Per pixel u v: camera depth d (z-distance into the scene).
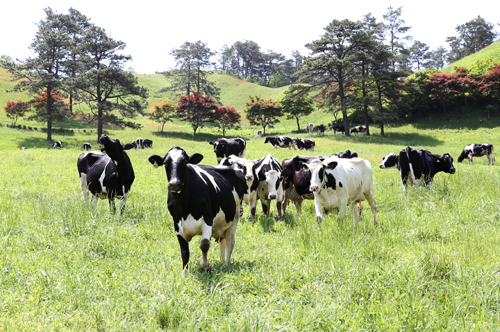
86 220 7.33
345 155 13.05
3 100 66.38
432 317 4.21
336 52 50.97
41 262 5.62
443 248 6.73
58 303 4.37
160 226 8.09
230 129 71.50
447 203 9.93
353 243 6.66
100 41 49.00
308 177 9.45
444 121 54.09
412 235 7.67
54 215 7.57
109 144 8.42
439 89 55.38
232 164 9.86
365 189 9.16
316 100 58.62
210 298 4.61
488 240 7.09
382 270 5.34
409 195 11.51
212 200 5.86
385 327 3.98
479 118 52.19
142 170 16.56
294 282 5.32
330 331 4.03
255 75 147.00
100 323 4.06
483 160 31.28
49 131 45.69
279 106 64.50
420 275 5.25
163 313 4.17
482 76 54.53
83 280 4.91
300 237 7.28
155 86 104.62
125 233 7.08
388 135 50.91
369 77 51.44
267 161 10.19
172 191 5.20
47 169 15.94
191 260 6.23
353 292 4.91
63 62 48.81
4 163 17.33
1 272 4.99
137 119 74.25
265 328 3.96
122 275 5.32
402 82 51.50
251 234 8.23
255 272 5.50
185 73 92.06
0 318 3.93
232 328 3.93
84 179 10.06
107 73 47.06
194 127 59.94
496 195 10.39
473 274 5.23
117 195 9.05
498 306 4.53
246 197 9.60
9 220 7.44
